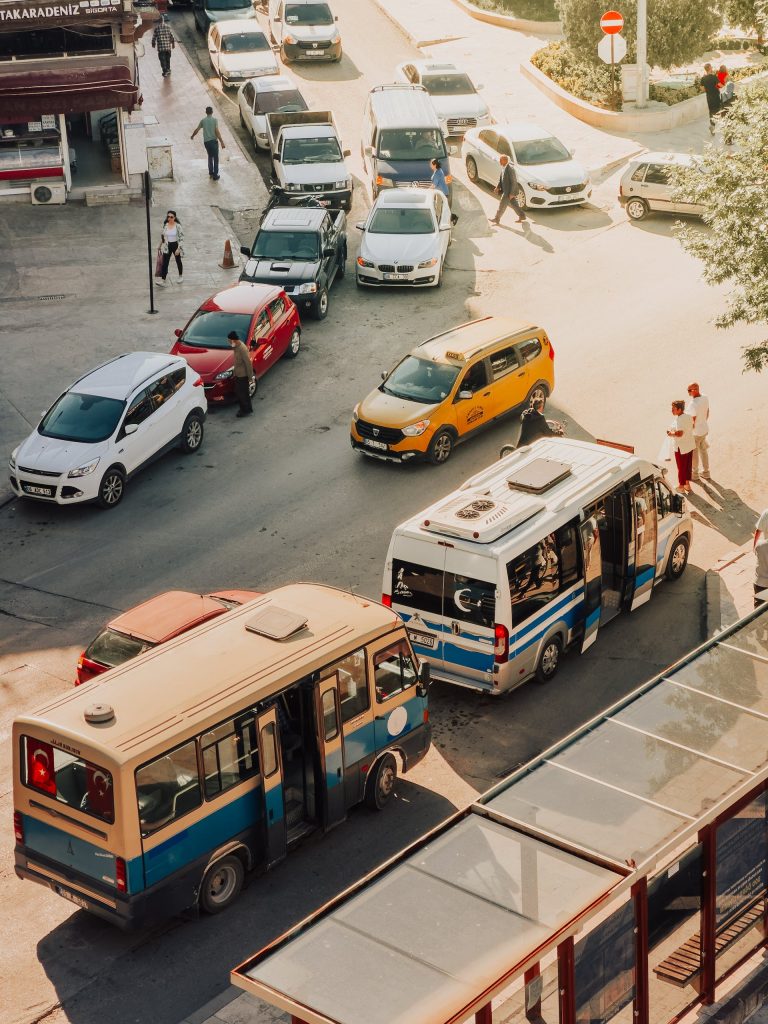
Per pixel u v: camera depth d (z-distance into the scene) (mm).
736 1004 9875
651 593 17391
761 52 43344
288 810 12664
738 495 19938
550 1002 8414
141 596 17844
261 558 18688
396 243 28734
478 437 22484
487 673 14750
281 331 25141
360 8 50719
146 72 43156
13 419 23047
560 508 15359
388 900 8344
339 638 12586
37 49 31766
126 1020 10609
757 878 10055
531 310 27438
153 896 11039
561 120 38344
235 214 32594
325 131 33688
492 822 9055
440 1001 7484
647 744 9938
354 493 20594
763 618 11922
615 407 22938
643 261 29562
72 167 34219
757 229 18500
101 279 28938
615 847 8766
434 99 37531
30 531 19922
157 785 10922
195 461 22031
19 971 11234
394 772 13594
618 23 36969
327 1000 7516
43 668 16172
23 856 11648
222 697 11531
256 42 41531
